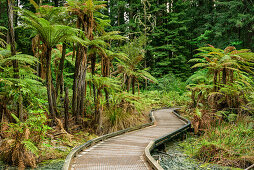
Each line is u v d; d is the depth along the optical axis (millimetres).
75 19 7293
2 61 5660
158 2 26172
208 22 24406
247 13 20156
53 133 6172
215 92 8898
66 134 6293
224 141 6387
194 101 12414
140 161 4703
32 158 4633
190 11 27156
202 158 5867
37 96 7574
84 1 6957
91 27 6793
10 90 5742
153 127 9328
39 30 5609
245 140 6508
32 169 4469
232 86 9172
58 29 5473
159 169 3908
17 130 4707
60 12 6180
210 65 9312
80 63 7188
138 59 11312
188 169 5125
